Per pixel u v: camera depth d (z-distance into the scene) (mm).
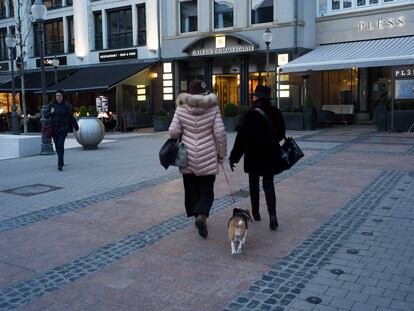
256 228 6117
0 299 4246
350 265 4789
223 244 5570
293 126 20359
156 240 5789
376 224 6145
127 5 28219
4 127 28641
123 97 26719
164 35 26719
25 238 6020
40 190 8961
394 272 4590
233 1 24141
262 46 23328
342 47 21844
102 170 11164
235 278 4566
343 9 22562
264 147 5855
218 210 7117
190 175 5820
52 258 5270
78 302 4156
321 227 6086
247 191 8344
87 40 30156
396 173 9508
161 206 7469
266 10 23297
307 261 4934
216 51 24578
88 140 15508
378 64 17797
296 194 7973
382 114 18391
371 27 21766
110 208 7430
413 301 3980
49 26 32594
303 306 3926
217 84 26000
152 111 27578
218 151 5684
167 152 5613
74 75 29359
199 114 5598
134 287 4441
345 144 14719
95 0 29562
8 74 34719
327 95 24453
